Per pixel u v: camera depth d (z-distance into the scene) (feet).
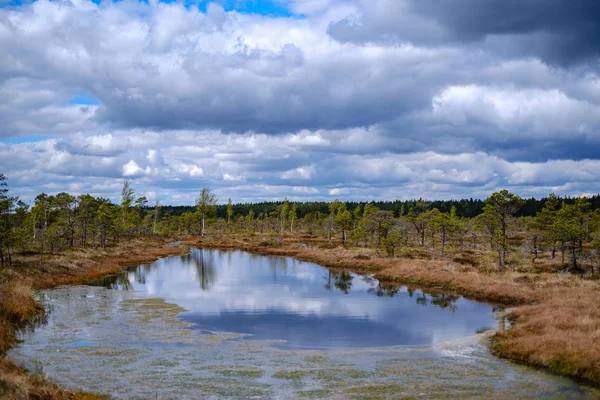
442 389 54.34
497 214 196.65
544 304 101.04
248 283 165.68
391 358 69.26
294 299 130.93
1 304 88.28
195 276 184.14
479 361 67.26
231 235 472.44
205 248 367.45
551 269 171.42
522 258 199.93
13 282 111.55
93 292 132.16
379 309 115.85
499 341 77.10
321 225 440.86
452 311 112.68
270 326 94.12
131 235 354.13
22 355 65.46
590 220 201.98
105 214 254.68
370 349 75.41
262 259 269.64
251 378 58.49
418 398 51.29
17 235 145.38
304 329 91.56
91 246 249.14
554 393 52.80
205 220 513.04
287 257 285.64
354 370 62.44
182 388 54.08
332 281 173.88
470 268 179.11
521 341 71.87
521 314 97.25
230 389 54.13
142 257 249.55
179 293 137.69
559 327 78.33
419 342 80.94
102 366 61.87
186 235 509.35
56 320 91.86
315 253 272.51
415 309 115.85
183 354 69.97
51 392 45.42
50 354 66.74
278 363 65.98
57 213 254.68
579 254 171.83
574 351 62.49
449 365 65.16
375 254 241.96
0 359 56.18
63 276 154.92
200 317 102.06
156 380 56.80
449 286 152.15
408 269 181.47
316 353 72.23
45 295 122.93
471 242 305.32
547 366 62.85
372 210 392.88
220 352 71.92
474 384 56.24
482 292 136.15
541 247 229.04
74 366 61.26
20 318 88.99
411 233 321.52
